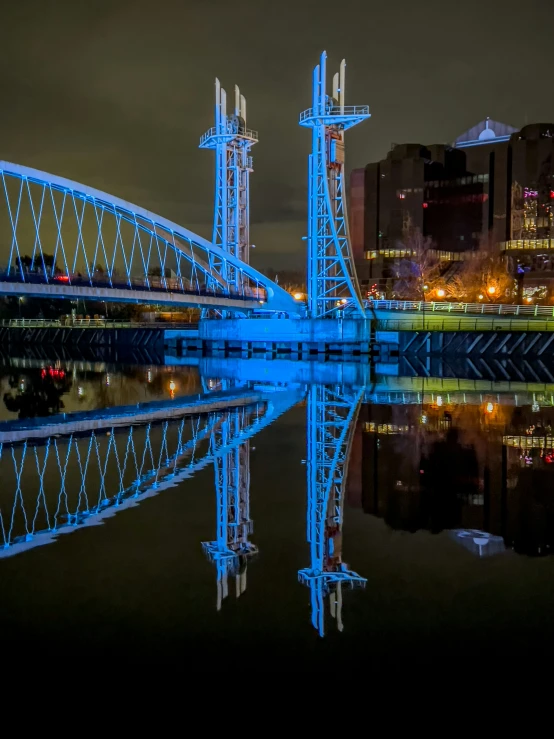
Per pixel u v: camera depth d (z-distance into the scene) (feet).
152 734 22.70
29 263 278.87
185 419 100.68
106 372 202.18
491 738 22.44
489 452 70.69
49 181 194.29
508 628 29.66
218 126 274.16
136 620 30.37
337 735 22.68
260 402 121.29
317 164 249.14
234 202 279.69
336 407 111.04
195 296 244.83
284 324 268.82
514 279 516.73
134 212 226.58
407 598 32.94
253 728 22.94
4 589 33.96
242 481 58.95
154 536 42.96
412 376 176.45
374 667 26.61
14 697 24.62
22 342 452.76
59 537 42.65
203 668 26.55
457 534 43.39
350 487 56.03
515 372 188.75
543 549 40.16
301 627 29.78
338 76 241.76
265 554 39.40
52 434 86.99
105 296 211.61
